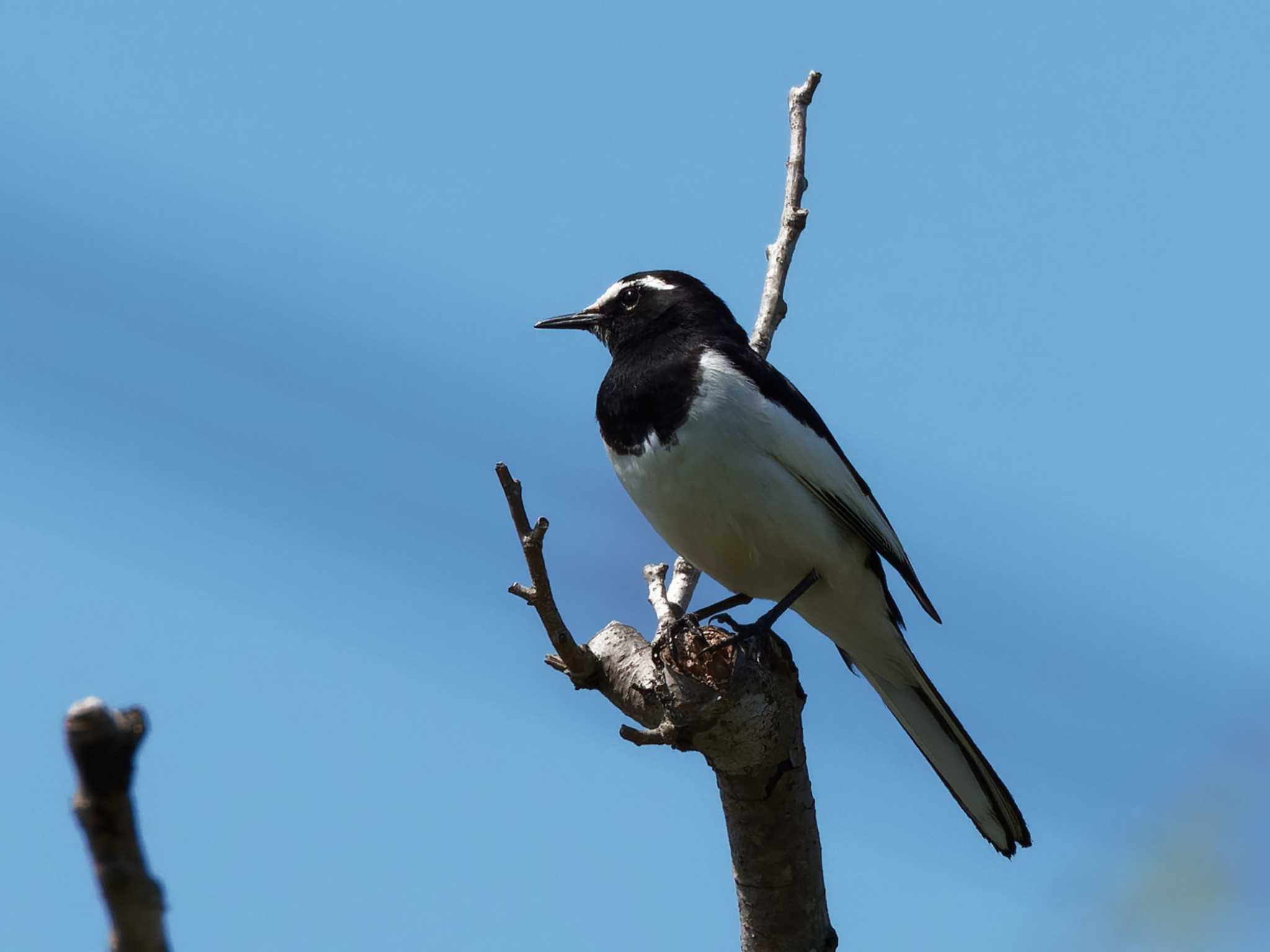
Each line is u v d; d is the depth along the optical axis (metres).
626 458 11.62
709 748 8.81
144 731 3.50
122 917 3.48
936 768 12.14
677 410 11.35
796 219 12.59
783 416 11.43
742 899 9.41
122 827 3.50
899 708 12.41
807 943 9.38
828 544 11.63
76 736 3.42
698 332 12.16
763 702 8.75
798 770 9.02
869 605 12.09
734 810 9.14
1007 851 11.81
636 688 8.88
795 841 9.15
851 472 11.74
